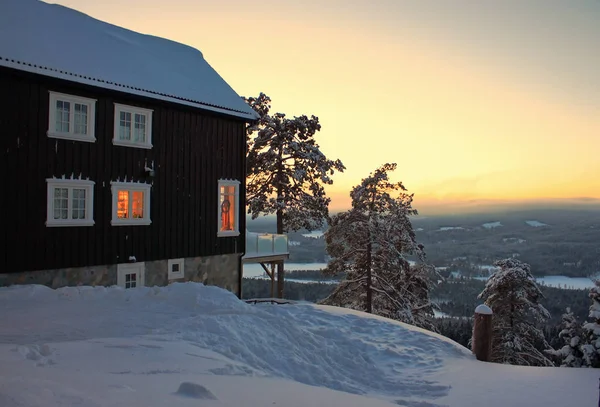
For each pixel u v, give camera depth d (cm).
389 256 2741
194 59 2184
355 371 913
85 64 1486
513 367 954
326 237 2961
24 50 1340
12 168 1288
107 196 1505
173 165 1717
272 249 2223
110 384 471
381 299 2850
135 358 622
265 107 3034
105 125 1507
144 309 1031
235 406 453
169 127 1708
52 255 1366
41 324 853
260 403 483
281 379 684
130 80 1566
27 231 1313
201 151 1825
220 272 1905
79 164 1437
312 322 1196
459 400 745
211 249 1861
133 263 1580
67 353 609
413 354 1025
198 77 1988
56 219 1375
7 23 1444
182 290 1177
